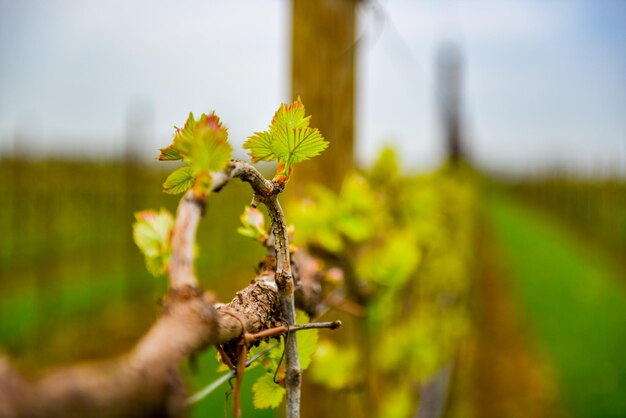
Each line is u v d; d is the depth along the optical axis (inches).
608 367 340.2
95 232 694.5
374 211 79.0
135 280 484.1
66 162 824.9
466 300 312.8
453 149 410.3
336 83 90.2
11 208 650.8
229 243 675.4
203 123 21.8
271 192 26.8
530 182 2107.5
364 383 96.9
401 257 76.3
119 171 779.4
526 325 439.5
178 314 17.2
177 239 18.9
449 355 209.3
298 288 41.5
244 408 192.9
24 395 11.4
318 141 28.6
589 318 466.0
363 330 97.9
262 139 28.5
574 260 765.9
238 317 26.3
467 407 254.8
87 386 12.2
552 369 341.4
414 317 153.2
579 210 1462.8
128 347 342.0
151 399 13.6
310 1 90.0
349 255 75.5
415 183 140.7
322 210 72.2
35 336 347.6
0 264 533.3
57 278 499.5
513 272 674.2
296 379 29.8
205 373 138.9
